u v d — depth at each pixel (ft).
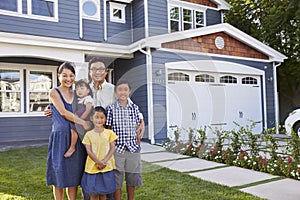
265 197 9.68
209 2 35.65
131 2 31.78
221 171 13.67
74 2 27.55
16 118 26.48
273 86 33.65
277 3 40.50
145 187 10.88
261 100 32.60
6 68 26.11
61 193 7.82
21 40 21.91
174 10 32.09
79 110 7.36
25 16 24.84
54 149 7.47
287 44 40.50
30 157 17.49
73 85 7.61
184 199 9.51
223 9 36.40
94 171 7.36
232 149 16.34
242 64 31.01
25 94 27.07
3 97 26.07
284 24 39.60
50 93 7.66
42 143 24.70
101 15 30.01
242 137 16.46
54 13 26.37
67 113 7.37
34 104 27.58
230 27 29.71
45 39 22.79
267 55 33.22
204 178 12.38
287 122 25.80
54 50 23.68
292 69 40.29
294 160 13.04
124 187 10.73
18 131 26.48
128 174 8.14
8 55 21.86
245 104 31.12
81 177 7.54
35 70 27.55
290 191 10.39
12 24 24.20
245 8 48.83
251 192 10.29
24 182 11.61
